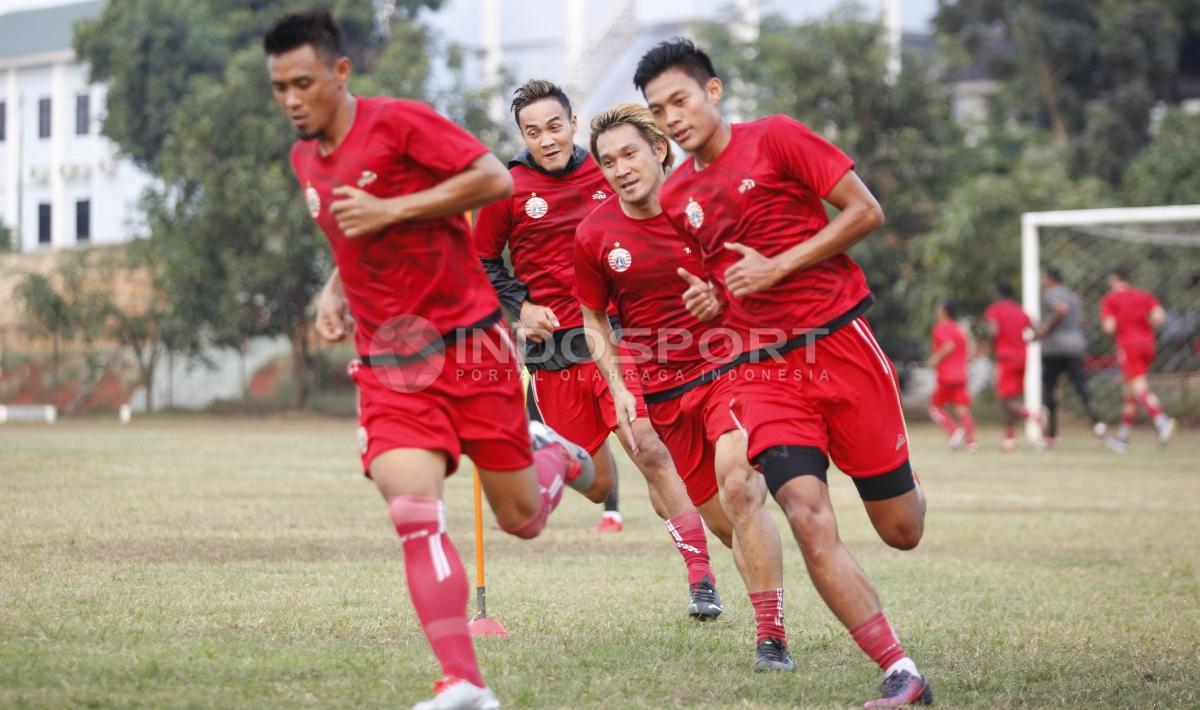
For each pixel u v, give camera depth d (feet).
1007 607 79.71
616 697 54.29
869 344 58.54
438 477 50.98
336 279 55.93
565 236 83.05
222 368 397.19
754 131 58.90
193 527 107.76
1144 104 421.18
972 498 149.38
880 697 55.88
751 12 412.36
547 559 96.94
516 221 83.76
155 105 414.82
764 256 58.95
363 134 50.80
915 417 333.42
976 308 314.55
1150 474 181.98
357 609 72.64
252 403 373.61
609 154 69.56
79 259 355.97
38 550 91.86
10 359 372.38
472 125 362.53
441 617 49.21
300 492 140.15
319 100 50.08
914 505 60.08
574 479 62.69
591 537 111.24
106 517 112.68
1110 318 233.76
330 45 50.14
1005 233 305.94
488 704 48.62
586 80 451.12
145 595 74.64
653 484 77.56
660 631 70.33
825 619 76.13
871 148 331.57
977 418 334.24
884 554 104.22
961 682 59.41
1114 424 300.81
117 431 271.90
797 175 57.77
